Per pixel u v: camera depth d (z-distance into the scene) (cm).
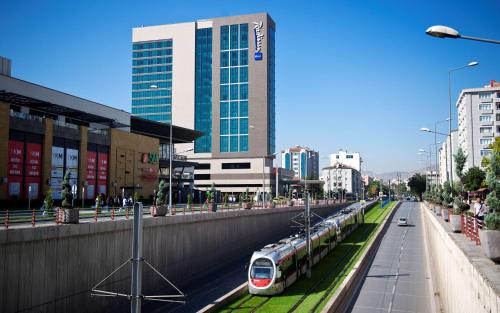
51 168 5762
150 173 8169
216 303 3180
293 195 15000
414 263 5459
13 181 5206
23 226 2875
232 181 15075
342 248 6388
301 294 3647
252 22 15500
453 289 2444
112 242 3406
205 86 15788
